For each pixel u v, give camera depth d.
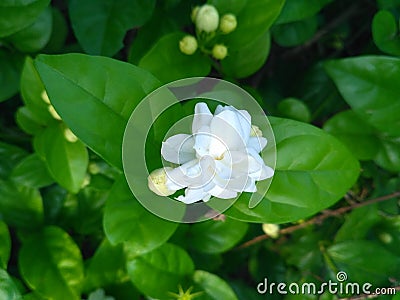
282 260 0.25
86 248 0.25
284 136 0.18
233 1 0.20
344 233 0.22
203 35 0.20
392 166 0.22
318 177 0.18
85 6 0.21
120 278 0.22
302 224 0.23
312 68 0.26
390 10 0.23
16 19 0.20
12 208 0.22
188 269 0.21
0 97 0.22
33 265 0.21
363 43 0.28
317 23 0.26
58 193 0.23
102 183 0.22
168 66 0.20
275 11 0.20
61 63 0.16
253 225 0.25
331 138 0.18
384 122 0.20
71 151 0.20
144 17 0.21
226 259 0.25
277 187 0.18
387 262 0.22
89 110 0.16
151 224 0.18
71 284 0.21
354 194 0.23
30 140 0.24
